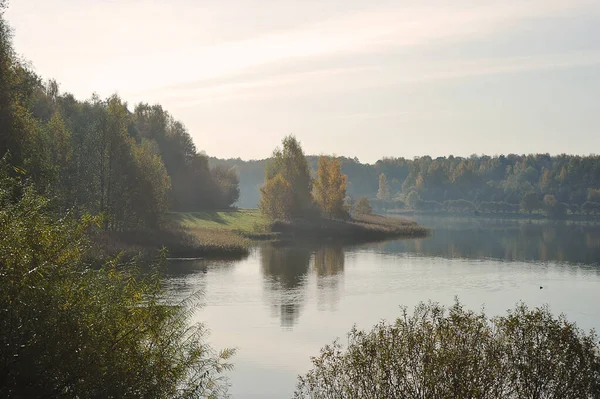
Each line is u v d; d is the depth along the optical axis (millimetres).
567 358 14117
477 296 44812
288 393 22734
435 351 14109
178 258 62531
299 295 44406
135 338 13695
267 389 23375
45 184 33188
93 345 12500
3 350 11570
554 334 14422
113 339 13227
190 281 49188
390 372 14117
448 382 13625
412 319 15281
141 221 64500
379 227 104750
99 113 66625
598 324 35281
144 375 13211
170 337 14523
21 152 33375
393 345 14328
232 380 24578
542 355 14211
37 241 13352
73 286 13578
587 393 14086
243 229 92312
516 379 14180
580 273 57312
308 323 35312
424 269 59281
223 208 127688
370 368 14289
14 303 11938
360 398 14250
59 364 11836
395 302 42125
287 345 30281
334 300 42656
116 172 61438
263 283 49344
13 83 35844
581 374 14133
